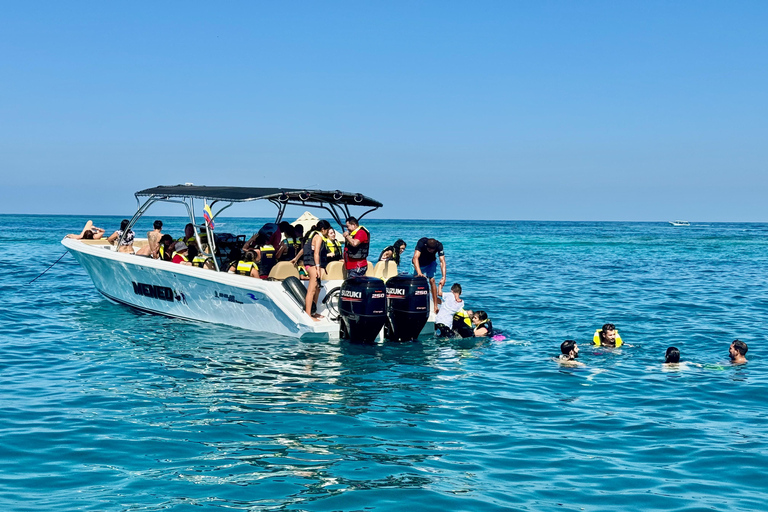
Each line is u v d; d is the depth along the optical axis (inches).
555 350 386.6
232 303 415.8
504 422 249.3
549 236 2829.7
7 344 379.2
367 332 368.5
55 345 377.4
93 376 309.0
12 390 283.3
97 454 209.5
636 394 292.8
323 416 252.1
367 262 408.5
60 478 190.1
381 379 310.8
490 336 425.7
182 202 448.5
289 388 291.3
